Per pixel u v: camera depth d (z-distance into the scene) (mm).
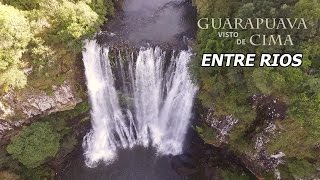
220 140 29969
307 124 24125
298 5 23766
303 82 23562
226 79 26109
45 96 28188
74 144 31172
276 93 24844
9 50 25297
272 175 28203
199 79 27438
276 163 27672
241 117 26922
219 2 27266
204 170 30781
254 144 27859
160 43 29859
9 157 28438
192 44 29297
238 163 30531
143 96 31625
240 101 26547
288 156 26625
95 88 30516
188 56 28766
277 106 25453
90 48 28672
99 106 31672
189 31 30859
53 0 27188
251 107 26656
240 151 29344
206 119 30109
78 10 27531
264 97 25828
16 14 25797
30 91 27484
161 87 31031
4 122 27828
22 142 27641
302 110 23750
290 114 24344
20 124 28531
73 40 27266
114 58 29422
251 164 29422
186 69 29062
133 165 31641
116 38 29906
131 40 29969
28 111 28234
